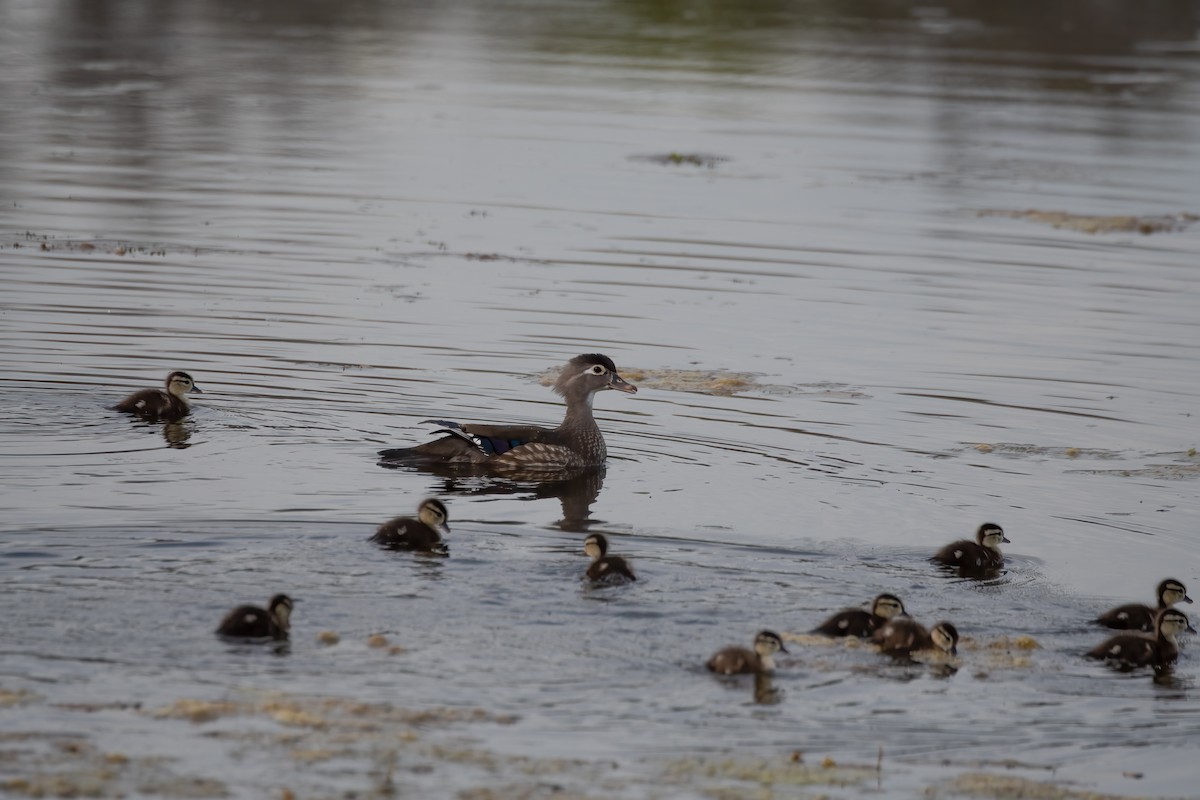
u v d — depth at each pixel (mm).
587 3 80188
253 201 38031
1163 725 13211
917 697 13586
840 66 63250
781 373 25578
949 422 23156
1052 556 17703
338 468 20031
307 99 54062
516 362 25516
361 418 22234
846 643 14555
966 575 16891
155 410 21594
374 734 12094
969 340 27922
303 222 35875
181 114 50500
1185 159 47656
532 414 22688
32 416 21266
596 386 20969
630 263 33250
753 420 23047
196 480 19078
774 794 11391
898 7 78562
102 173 40844
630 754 12039
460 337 26875
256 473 19562
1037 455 21625
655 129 50438
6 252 31516
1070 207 40750
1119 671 14438
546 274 31922
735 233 36562
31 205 36406
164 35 67625
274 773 11289
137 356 24531
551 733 12359
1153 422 23328
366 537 17062
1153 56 66438
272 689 12875
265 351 25312
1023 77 61031
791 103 55688
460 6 79500
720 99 56375
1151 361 26703
